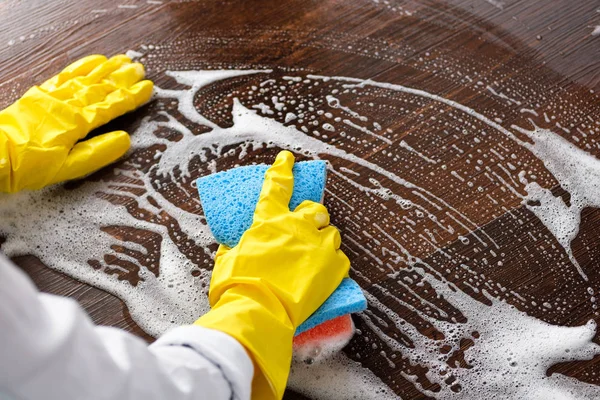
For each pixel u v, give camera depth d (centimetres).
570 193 119
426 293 111
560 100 128
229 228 107
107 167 125
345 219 118
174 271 114
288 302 92
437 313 109
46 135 115
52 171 115
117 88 127
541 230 115
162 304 112
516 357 105
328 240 102
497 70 132
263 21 140
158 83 134
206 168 124
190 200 121
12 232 118
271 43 137
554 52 133
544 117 126
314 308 97
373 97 130
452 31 137
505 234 115
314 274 97
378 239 115
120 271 115
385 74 133
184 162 125
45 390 52
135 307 111
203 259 115
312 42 137
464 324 108
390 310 109
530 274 111
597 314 108
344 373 104
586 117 126
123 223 119
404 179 121
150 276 114
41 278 114
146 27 141
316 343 105
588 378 103
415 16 139
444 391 103
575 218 116
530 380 103
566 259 112
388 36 137
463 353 105
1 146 112
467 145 124
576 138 124
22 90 134
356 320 109
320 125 127
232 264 95
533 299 109
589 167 121
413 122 127
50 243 117
